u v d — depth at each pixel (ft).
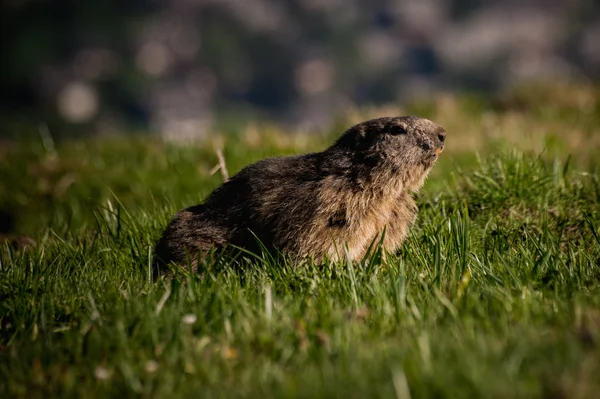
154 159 127.54
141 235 75.77
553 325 46.68
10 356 49.57
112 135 160.66
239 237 69.67
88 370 47.29
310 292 56.24
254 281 59.57
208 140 134.92
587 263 59.36
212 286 56.44
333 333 47.98
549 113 158.92
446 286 55.11
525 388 38.60
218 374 45.24
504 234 68.49
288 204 68.49
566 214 72.90
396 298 51.52
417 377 40.55
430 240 64.64
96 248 73.05
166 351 48.29
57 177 124.47
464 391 38.96
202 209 72.13
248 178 70.90
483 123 150.30
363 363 43.37
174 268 64.59
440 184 86.38
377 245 64.54
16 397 45.62
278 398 40.60
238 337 49.34
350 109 169.99
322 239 67.87
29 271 64.54
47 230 85.30
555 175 79.41
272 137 132.67
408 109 173.17
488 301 50.55
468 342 44.24
